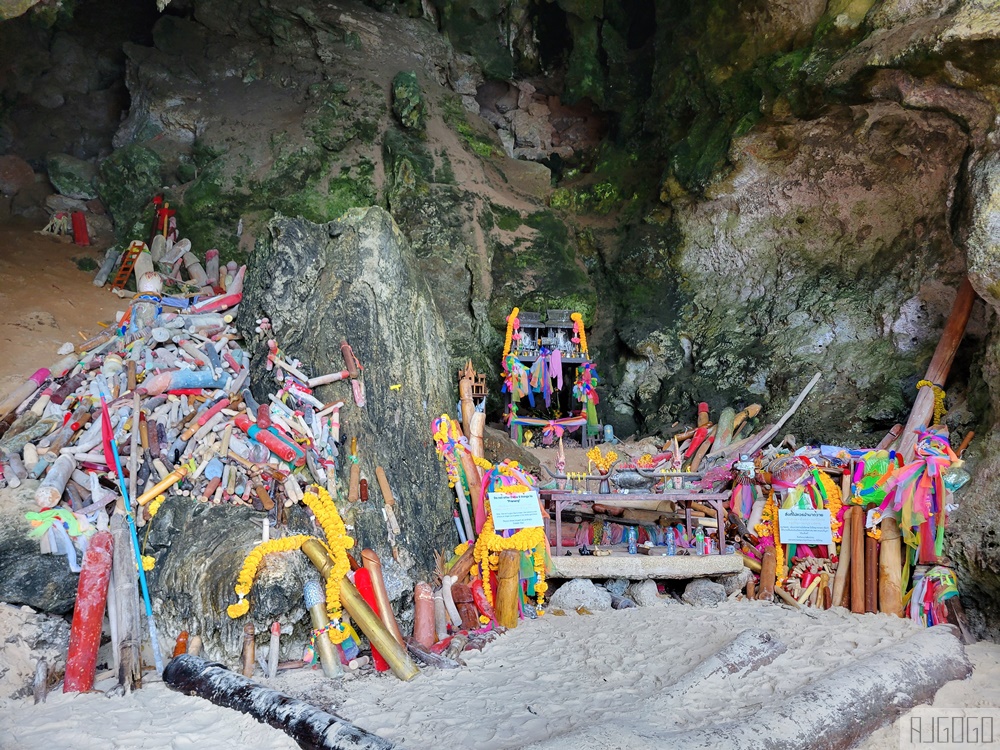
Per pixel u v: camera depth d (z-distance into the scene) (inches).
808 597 307.0
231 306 341.1
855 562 300.8
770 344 416.5
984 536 276.7
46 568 229.3
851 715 200.8
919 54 303.3
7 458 247.9
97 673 229.0
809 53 378.3
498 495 296.8
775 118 396.2
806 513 310.3
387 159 455.2
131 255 390.0
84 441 255.3
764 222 428.8
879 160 384.8
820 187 407.8
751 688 223.5
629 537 329.7
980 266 288.5
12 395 277.4
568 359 421.1
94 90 492.7
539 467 368.5
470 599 287.4
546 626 284.8
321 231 325.7
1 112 461.7
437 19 539.2
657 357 444.1
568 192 511.2
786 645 254.5
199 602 232.4
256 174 428.1
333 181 441.7
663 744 175.6
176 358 297.9
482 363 436.8
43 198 445.4
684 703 212.5
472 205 457.7
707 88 442.0
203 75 468.4
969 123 309.3
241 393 294.7
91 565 227.9
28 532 229.5
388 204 444.8
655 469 346.0
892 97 332.5
